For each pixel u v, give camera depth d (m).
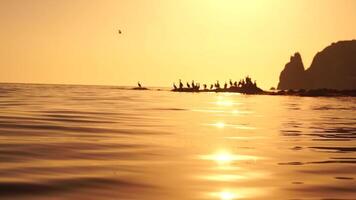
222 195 14.77
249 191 15.41
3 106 61.91
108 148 24.89
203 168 19.53
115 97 112.50
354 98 144.12
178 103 88.81
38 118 43.84
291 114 61.88
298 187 16.14
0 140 26.91
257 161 21.83
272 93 176.50
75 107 64.94
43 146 24.81
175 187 15.74
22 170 17.94
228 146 27.38
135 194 14.56
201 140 30.19
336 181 17.30
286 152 25.20
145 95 135.25
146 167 19.36
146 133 33.72
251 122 47.34
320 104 96.19
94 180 16.44
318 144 29.14
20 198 13.70
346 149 26.84
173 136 32.19
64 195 14.17
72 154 22.31
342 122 48.66
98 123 40.84
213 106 80.00
